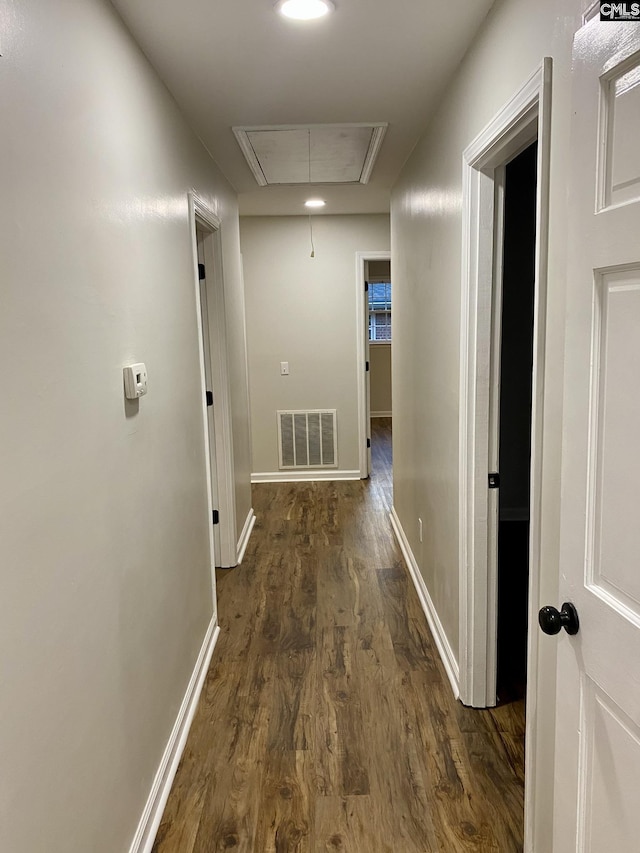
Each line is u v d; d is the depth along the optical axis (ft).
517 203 13.32
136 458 5.76
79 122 4.56
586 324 3.46
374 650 9.34
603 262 3.24
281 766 6.89
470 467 7.29
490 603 7.57
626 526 3.15
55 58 4.15
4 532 3.31
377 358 30.68
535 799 5.22
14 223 3.50
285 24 6.10
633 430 3.06
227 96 8.02
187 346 8.23
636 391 3.02
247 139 9.93
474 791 6.42
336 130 9.64
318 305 18.86
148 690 6.01
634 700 3.11
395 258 13.73
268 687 8.44
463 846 5.74
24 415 3.56
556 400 4.58
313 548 13.73
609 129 3.17
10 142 3.48
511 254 13.60
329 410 19.44
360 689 8.32
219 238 11.60
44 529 3.79
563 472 3.85
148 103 6.62
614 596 3.32
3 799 3.24
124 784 5.24
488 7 5.88
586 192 3.40
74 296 4.36
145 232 6.30
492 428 7.20
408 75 7.57
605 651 3.38
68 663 4.11
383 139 10.30
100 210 4.96
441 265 8.61
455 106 7.51
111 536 5.02
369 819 6.10
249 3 5.62
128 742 5.37
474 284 6.98
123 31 5.78
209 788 6.59
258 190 14.23
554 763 4.50
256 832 5.98
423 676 8.59
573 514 3.71
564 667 3.92
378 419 30.60
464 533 7.51
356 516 15.94
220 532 12.60
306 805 6.31
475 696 7.78
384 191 14.70
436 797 6.36
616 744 3.33
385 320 30.60
